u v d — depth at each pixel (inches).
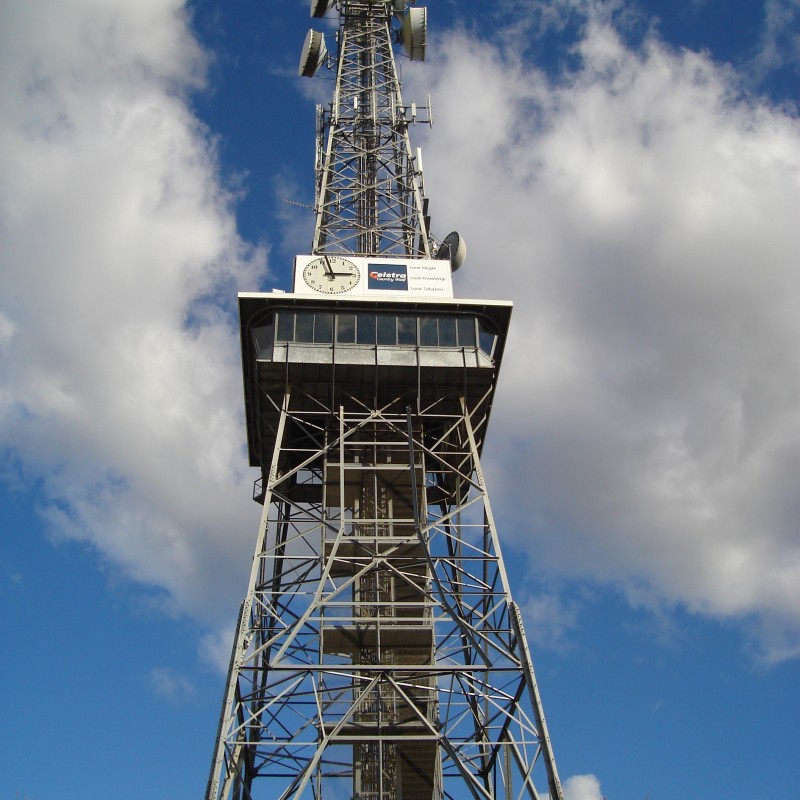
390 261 2427.4
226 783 1742.1
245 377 2377.0
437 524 2086.6
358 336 2316.7
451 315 2369.6
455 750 1844.2
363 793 2018.9
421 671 1882.4
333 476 2267.5
